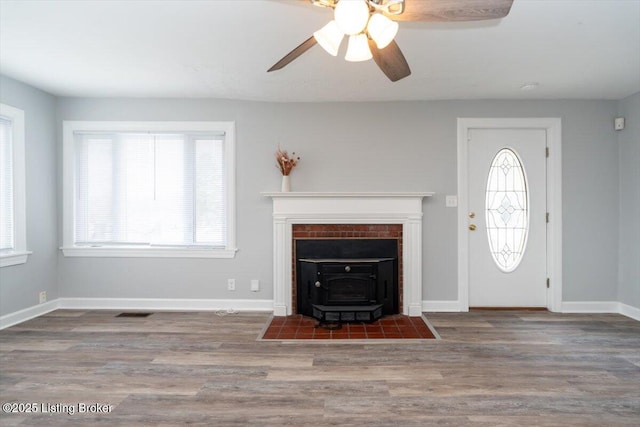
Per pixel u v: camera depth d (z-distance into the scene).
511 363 2.69
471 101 3.94
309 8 2.19
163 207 4.04
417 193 3.80
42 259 3.82
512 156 4.02
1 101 3.34
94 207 4.04
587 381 2.42
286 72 3.19
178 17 2.30
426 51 2.76
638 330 3.38
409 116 3.97
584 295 3.95
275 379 2.46
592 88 3.58
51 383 2.40
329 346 3.02
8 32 2.50
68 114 3.98
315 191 4.00
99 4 2.16
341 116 3.99
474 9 1.66
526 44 2.64
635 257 3.74
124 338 3.18
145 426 1.96
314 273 3.78
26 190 3.62
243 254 4.02
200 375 2.51
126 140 4.04
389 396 2.24
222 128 3.97
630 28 2.40
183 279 4.04
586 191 3.93
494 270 4.03
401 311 3.92
